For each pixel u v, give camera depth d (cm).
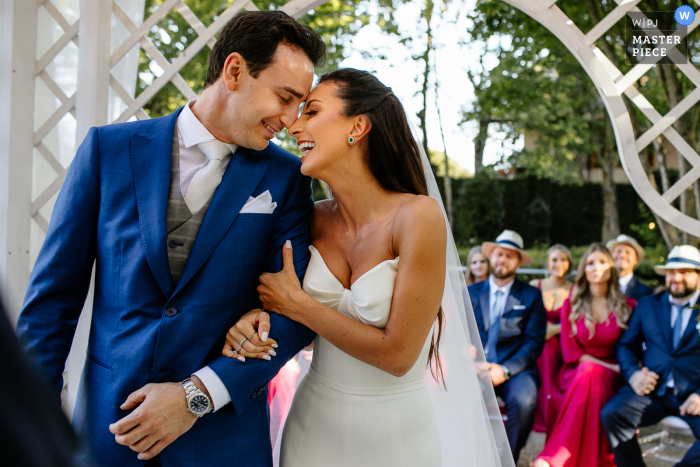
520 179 1170
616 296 393
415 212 153
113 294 149
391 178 163
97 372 150
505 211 1180
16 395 41
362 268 160
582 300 400
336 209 178
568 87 1069
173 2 235
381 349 148
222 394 140
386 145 161
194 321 145
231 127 153
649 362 372
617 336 387
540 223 1169
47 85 238
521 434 376
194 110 160
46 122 238
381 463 155
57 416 45
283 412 221
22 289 236
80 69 232
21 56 232
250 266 154
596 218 1150
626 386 370
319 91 162
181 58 238
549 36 872
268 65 148
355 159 161
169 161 153
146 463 145
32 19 234
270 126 156
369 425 156
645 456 382
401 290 149
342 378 160
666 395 361
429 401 168
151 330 144
